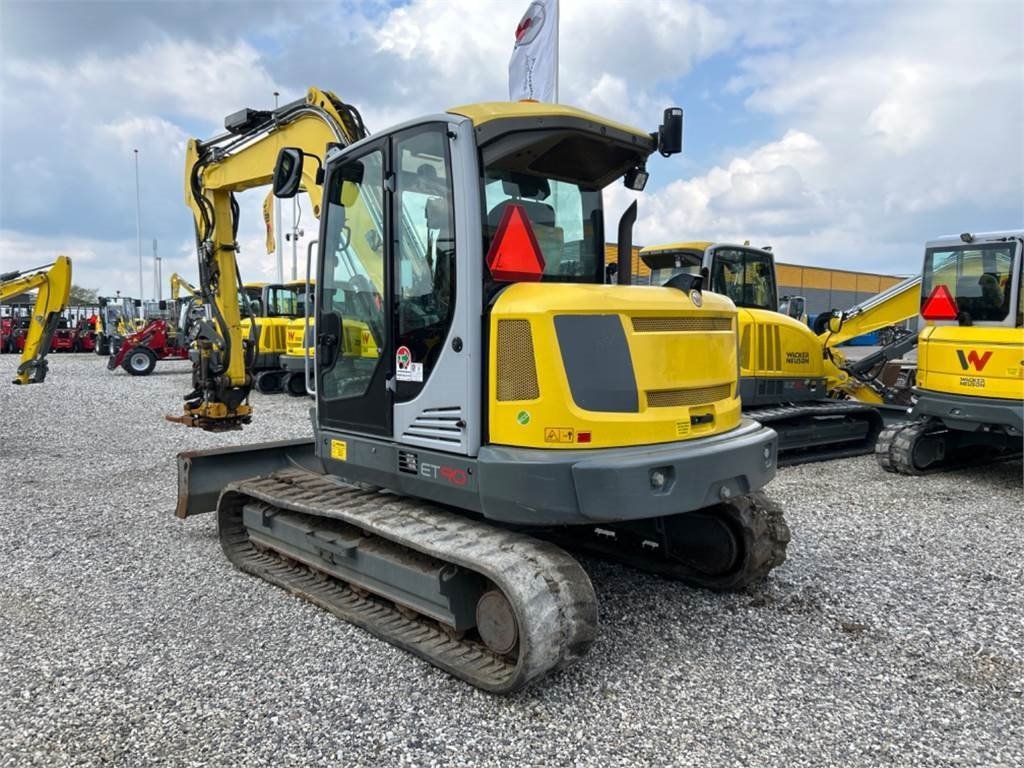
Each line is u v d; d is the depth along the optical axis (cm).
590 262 448
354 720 318
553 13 841
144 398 1452
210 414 670
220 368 669
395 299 395
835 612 431
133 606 439
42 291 1039
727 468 365
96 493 705
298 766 287
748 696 338
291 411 1280
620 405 347
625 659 373
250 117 598
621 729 312
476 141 357
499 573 325
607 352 347
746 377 831
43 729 310
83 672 359
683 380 373
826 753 296
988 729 314
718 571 457
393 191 395
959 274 766
